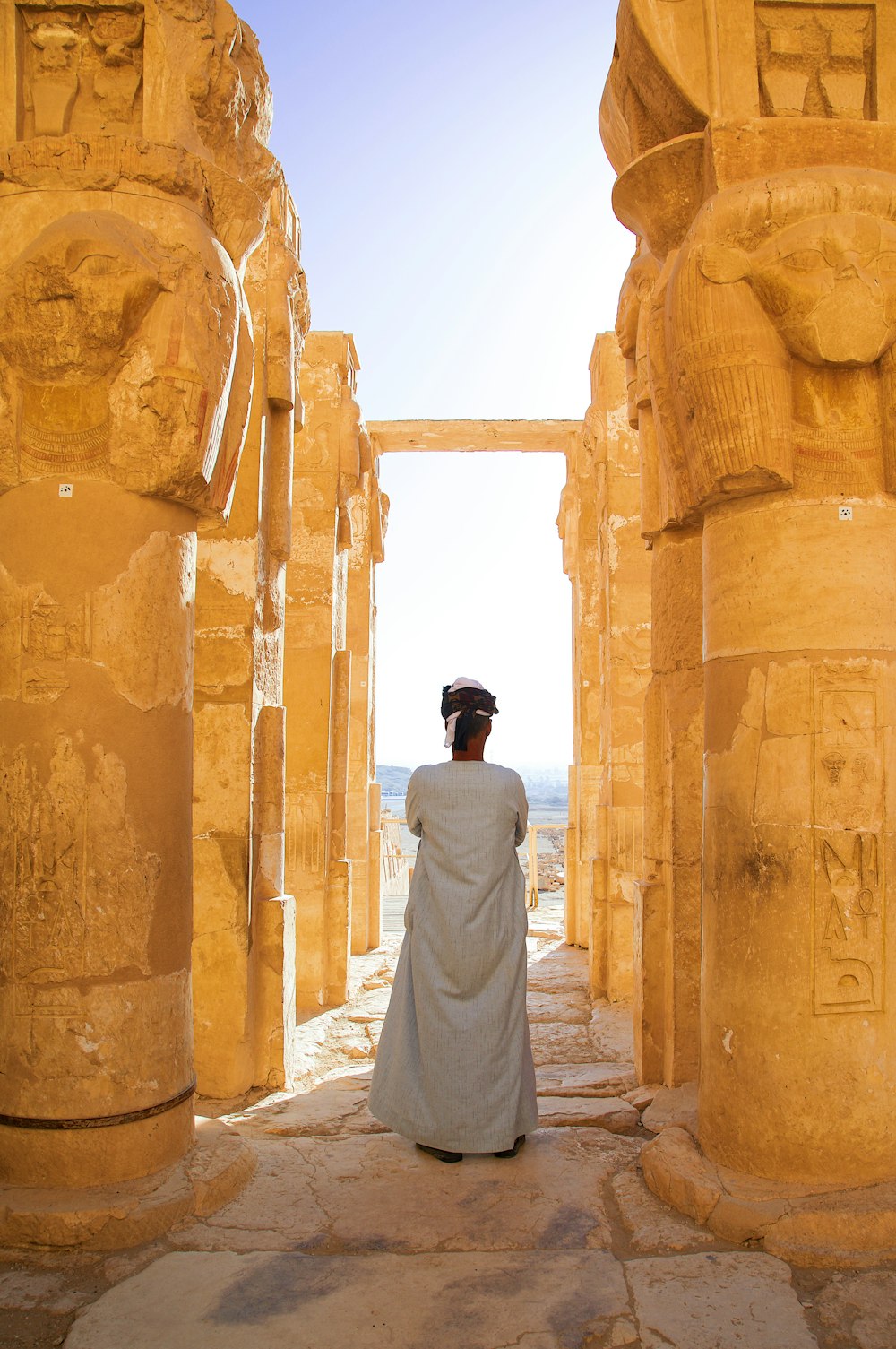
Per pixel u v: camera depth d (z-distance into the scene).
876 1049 2.67
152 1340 2.16
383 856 11.99
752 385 2.72
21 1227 2.55
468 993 3.15
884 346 2.72
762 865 2.73
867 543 2.77
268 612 4.39
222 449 3.08
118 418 2.79
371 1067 4.55
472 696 3.41
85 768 2.74
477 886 3.18
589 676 8.12
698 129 3.03
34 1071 2.70
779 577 2.79
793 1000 2.67
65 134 2.98
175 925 2.90
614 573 6.57
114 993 2.73
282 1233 2.63
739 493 2.85
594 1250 2.54
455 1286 2.38
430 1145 3.08
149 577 2.86
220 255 2.96
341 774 6.29
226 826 4.03
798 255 2.68
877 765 2.71
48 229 2.74
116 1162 2.71
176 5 2.97
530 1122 3.20
